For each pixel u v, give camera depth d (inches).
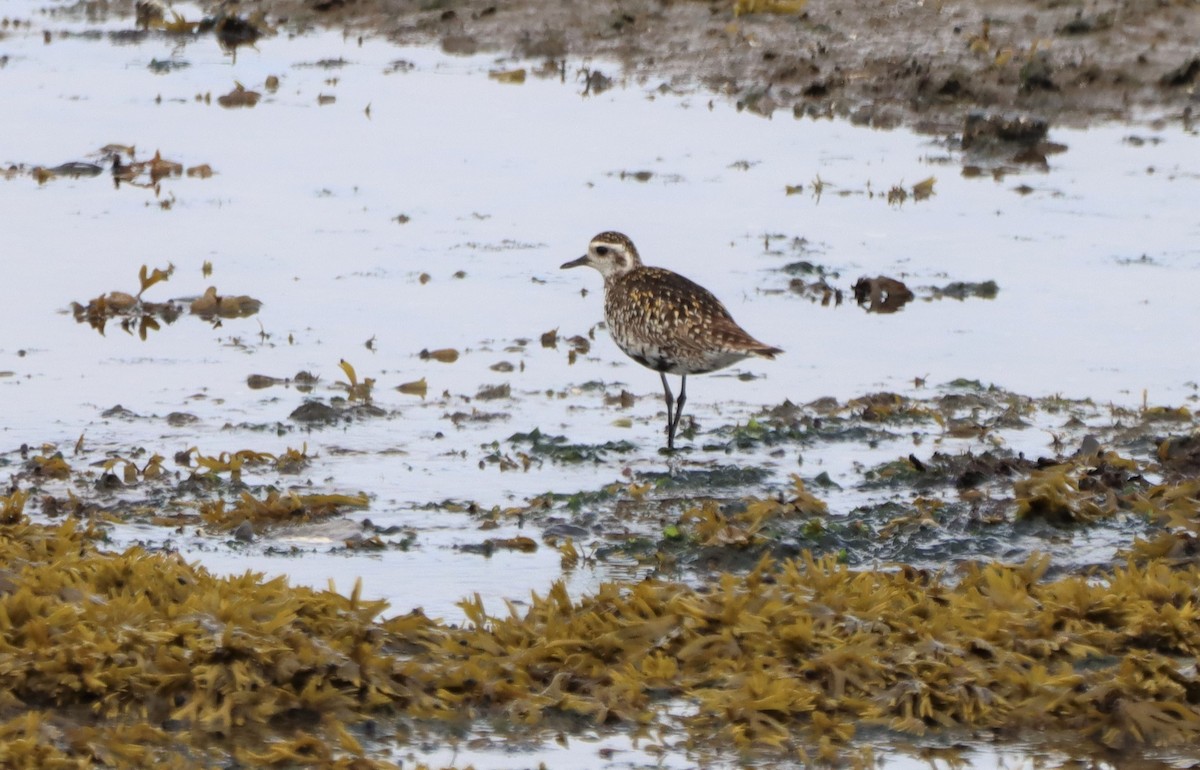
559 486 516.7
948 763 341.7
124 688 351.9
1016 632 377.1
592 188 871.1
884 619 378.0
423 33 1179.9
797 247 777.6
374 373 628.4
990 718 356.5
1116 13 1055.0
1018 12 1075.9
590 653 373.7
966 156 925.8
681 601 380.5
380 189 874.1
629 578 441.4
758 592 387.9
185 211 832.3
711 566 450.9
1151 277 734.5
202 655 354.6
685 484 515.8
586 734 352.5
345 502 491.5
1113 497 484.1
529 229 808.9
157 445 546.3
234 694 350.6
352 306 703.7
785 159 917.8
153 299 704.4
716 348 556.1
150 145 946.7
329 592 383.2
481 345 663.1
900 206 838.5
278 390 606.5
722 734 351.3
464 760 341.4
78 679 350.0
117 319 681.6
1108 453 522.3
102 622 361.1
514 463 537.3
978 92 1002.1
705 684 366.0
